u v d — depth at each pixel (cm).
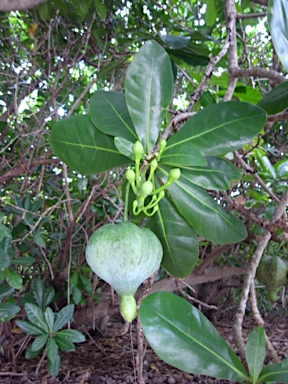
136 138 55
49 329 115
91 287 147
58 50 148
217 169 55
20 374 141
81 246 150
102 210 142
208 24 134
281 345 198
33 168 130
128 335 200
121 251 44
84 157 57
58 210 150
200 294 219
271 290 102
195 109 100
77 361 164
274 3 47
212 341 51
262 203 116
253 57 160
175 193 57
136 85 54
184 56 105
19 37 138
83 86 152
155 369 158
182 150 52
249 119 52
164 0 159
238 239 57
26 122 142
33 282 130
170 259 61
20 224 115
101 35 146
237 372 50
